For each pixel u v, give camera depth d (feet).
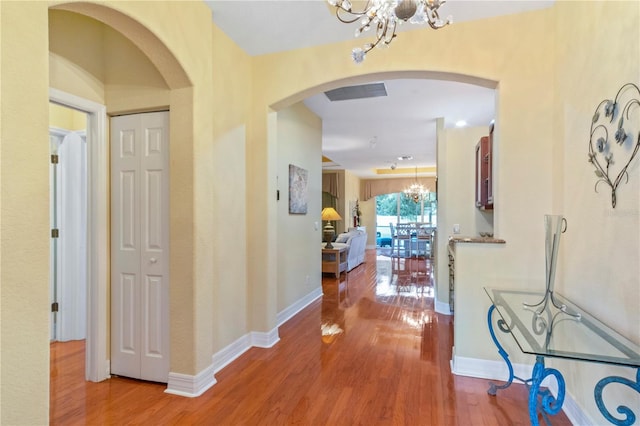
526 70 8.33
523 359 8.34
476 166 14.35
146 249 8.36
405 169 38.65
